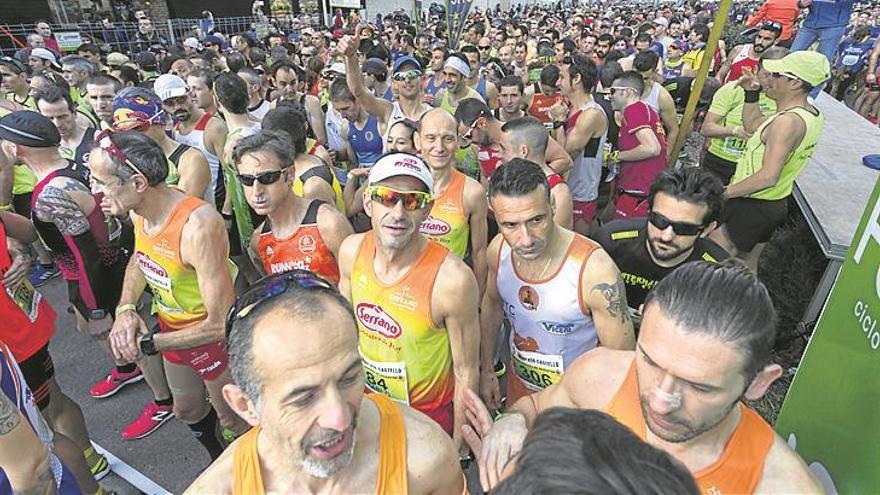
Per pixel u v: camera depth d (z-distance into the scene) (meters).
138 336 2.46
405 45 11.23
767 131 3.46
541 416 0.81
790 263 4.62
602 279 2.04
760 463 1.18
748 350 1.01
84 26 14.89
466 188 3.18
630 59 8.17
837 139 5.94
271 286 1.10
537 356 2.33
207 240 2.35
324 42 12.06
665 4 33.72
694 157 7.98
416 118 5.06
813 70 3.22
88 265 3.02
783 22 8.31
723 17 4.07
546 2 36.44
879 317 1.17
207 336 2.43
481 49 11.12
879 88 9.38
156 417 3.38
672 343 1.03
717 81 7.98
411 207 1.92
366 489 1.21
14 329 2.43
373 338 2.23
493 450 1.42
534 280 2.17
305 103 6.06
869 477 1.12
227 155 4.05
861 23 13.57
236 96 4.32
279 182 2.58
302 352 1.01
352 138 5.26
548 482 0.63
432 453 1.29
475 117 4.13
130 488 2.95
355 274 2.22
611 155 5.78
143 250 2.50
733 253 3.85
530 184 1.92
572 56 5.21
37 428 1.71
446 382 2.29
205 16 17.95
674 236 2.23
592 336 2.22
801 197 4.31
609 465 0.63
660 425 1.11
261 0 22.02
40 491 1.56
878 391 1.14
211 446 3.00
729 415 1.19
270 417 1.07
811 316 3.71
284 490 1.20
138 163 2.23
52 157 2.98
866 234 1.31
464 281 2.02
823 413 1.37
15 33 14.93
